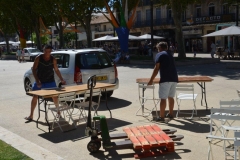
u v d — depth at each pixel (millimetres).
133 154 5285
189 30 46781
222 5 42500
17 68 24938
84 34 49406
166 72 7109
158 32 51469
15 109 9195
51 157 5039
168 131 5734
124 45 27047
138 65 23516
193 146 5555
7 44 56406
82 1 29172
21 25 47469
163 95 7195
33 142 6133
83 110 8633
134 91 11609
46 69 7688
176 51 44250
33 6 36406
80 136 6438
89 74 9336
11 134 6441
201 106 8742
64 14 32844
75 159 5152
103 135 5281
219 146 5516
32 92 6789
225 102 5242
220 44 42688
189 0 25750
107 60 9922
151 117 7754
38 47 44406
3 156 5105
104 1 27422
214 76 15258
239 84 12289
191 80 7859
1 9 42906
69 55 9633
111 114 7965
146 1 52000
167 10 49375
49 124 6988
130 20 27359
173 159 4969
